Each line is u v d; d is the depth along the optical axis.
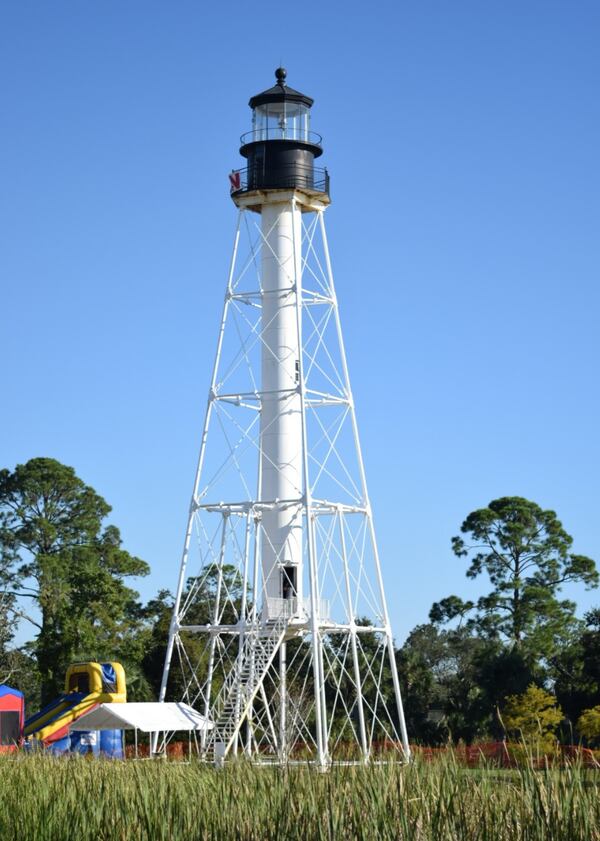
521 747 19.59
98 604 75.25
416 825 17.08
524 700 66.25
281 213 49.41
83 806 21.69
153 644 74.06
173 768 25.45
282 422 48.28
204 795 20.81
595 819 16.30
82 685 57.53
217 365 50.25
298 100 50.12
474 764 20.53
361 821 17.53
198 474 49.72
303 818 18.22
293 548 47.66
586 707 70.88
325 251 50.69
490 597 85.69
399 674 73.00
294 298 48.91
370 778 18.78
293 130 50.16
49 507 82.88
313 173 50.22
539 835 16.28
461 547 88.50
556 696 73.44
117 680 56.84
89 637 72.81
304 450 46.72
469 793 17.78
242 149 50.31
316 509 48.41
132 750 56.72
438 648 84.44
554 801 16.67
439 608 86.94
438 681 79.19
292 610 47.19
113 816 20.84
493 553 88.00
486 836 16.59
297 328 48.31
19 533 80.81
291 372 48.59
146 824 19.80
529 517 87.44
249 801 19.88
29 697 80.75
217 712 47.91
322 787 19.19
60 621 73.56
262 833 18.41
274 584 47.47
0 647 76.62
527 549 87.31
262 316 49.22
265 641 48.03
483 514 87.31
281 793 19.42
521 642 82.88
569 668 81.31
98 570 77.00
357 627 48.84
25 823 21.61
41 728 53.12
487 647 76.19
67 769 26.17
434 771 18.91
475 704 70.81
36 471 82.06
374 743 50.56
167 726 46.53
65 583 77.44
